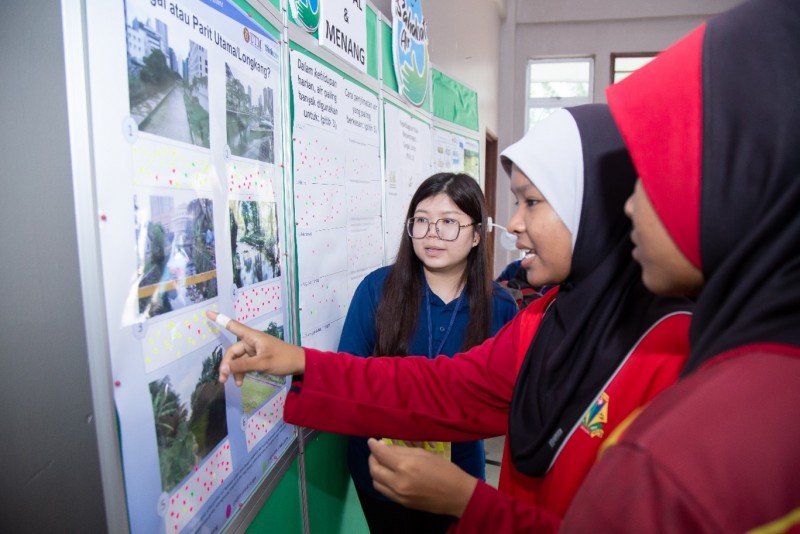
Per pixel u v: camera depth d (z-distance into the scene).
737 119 0.39
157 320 0.66
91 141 0.54
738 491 0.30
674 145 0.42
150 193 0.64
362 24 1.64
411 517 1.44
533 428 0.71
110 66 0.57
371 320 1.46
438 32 2.97
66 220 0.55
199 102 0.76
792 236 0.35
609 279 0.66
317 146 1.31
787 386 0.32
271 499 1.09
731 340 0.36
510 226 0.77
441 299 1.48
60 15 0.52
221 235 0.84
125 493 0.59
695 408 0.33
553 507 0.64
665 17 5.64
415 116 2.34
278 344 0.88
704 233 0.41
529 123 6.29
